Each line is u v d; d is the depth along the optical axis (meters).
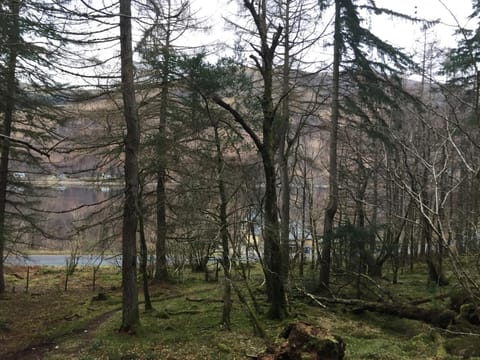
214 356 8.87
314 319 11.76
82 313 13.71
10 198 20.42
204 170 12.61
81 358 8.84
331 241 16.09
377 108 15.73
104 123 15.52
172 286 18.47
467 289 7.69
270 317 12.01
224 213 11.36
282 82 15.93
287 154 16.00
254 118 14.00
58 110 14.66
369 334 10.52
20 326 12.25
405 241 22.03
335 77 15.73
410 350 9.05
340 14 15.34
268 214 11.70
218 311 13.25
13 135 16.45
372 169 18.06
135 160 10.95
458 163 11.99
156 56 12.65
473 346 8.59
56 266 27.33
